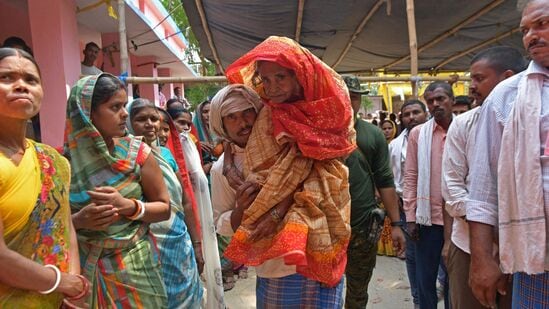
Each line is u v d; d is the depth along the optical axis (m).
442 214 3.02
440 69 12.11
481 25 7.74
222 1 6.19
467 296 2.37
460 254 2.39
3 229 1.33
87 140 1.86
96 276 1.85
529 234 1.46
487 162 1.67
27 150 1.45
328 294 1.85
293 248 1.49
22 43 4.90
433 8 6.77
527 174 1.47
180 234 2.28
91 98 1.81
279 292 1.87
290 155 1.63
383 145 2.92
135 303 1.90
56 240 1.48
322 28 7.76
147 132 2.70
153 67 10.38
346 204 1.76
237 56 9.79
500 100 1.64
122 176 1.91
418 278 3.21
